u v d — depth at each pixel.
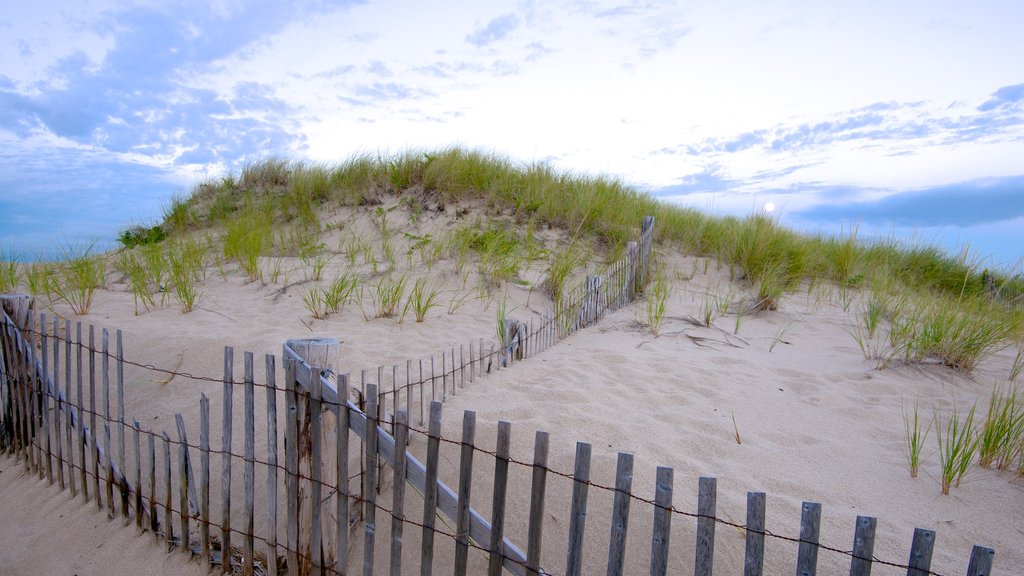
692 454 3.36
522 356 5.03
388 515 2.86
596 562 2.52
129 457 3.70
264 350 4.86
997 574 2.42
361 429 2.36
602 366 4.81
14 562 3.10
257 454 3.50
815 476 3.19
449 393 4.06
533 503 1.96
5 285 6.85
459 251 8.23
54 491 3.57
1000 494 3.04
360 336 5.51
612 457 3.05
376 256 8.42
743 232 8.83
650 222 7.70
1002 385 4.70
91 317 5.87
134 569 2.90
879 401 4.33
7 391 3.98
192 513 2.97
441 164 10.14
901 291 7.76
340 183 10.70
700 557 1.78
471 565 2.57
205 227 10.55
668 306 7.01
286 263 8.26
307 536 2.57
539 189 9.87
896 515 2.84
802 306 7.11
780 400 4.26
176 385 4.46
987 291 7.83
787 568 2.39
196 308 6.33
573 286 7.48
